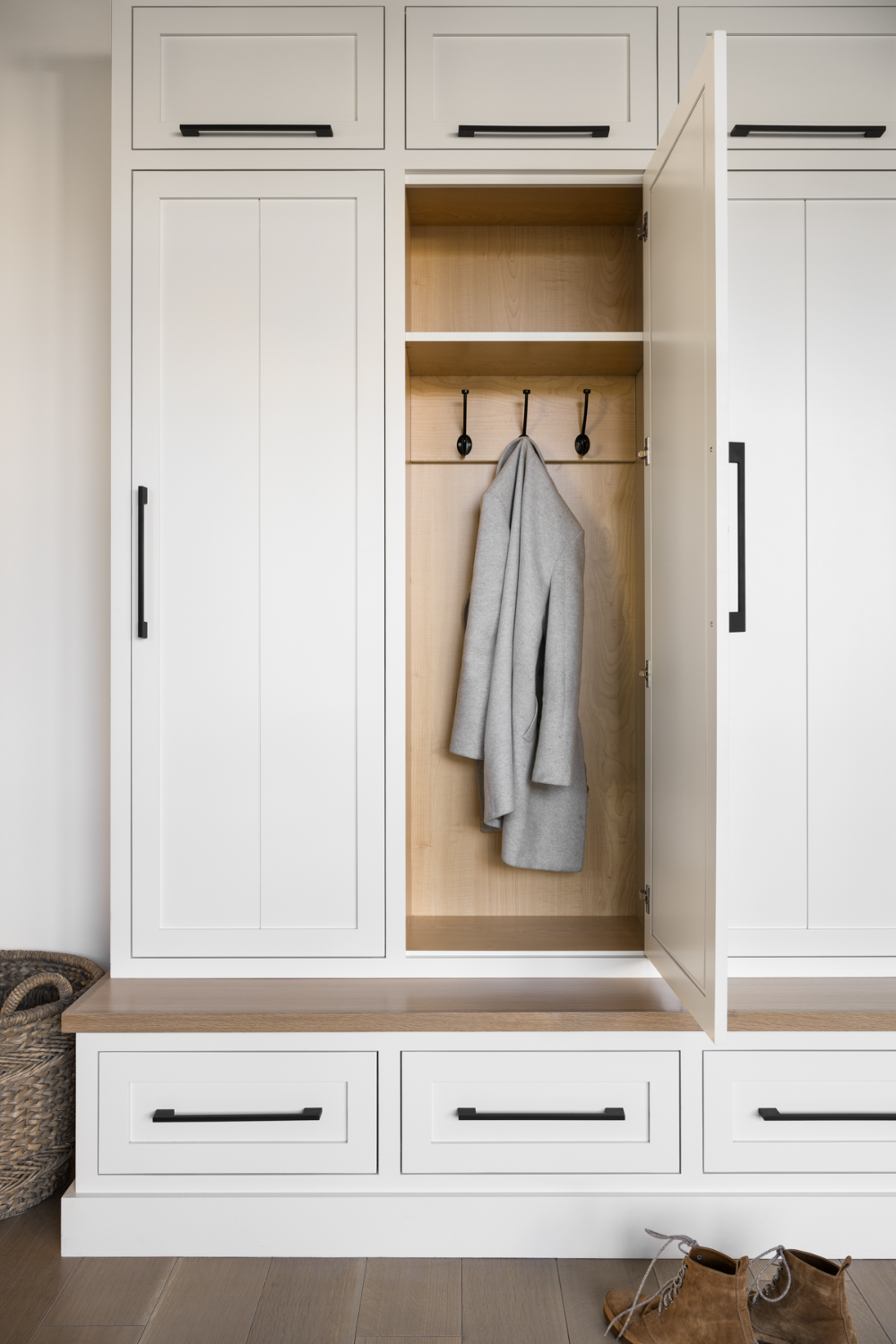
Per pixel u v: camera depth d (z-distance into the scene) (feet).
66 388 7.44
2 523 7.48
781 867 6.36
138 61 6.26
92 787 7.52
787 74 6.28
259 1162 5.70
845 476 6.37
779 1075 5.70
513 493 6.99
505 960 6.34
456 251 7.49
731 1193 5.67
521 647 6.78
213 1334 4.92
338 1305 5.17
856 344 6.37
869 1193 5.66
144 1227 5.65
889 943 6.36
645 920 6.36
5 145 7.43
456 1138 5.71
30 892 7.52
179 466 6.29
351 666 6.31
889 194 6.33
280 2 6.24
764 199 6.33
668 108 6.26
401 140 6.24
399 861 6.29
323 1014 5.66
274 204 6.27
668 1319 4.80
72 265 7.43
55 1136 6.17
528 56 6.26
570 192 6.65
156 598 6.29
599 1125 5.71
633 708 7.61
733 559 6.28
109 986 6.16
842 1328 4.72
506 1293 5.29
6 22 7.38
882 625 6.37
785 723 6.36
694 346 5.18
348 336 6.29
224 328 6.29
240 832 6.29
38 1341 4.86
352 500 6.30
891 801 6.37
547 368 7.32
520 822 6.81
